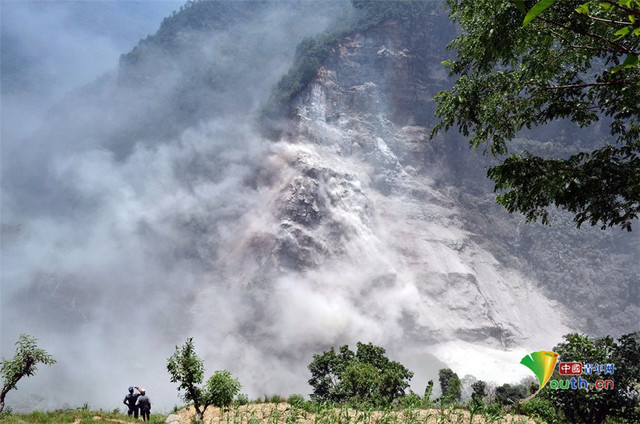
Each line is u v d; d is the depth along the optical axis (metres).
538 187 13.79
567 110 15.05
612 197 12.81
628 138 14.04
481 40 13.37
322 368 49.56
